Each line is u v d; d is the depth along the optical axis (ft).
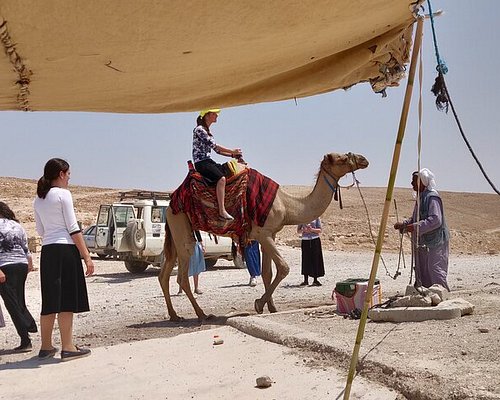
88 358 25.26
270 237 34.27
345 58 15.08
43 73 10.96
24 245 28.35
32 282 64.13
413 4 12.89
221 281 60.85
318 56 14.32
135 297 49.11
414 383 17.61
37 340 31.01
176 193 34.50
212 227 33.45
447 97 15.76
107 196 190.80
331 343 22.62
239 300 44.32
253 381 20.80
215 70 12.87
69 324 25.21
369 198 226.58
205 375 22.08
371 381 18.94
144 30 10.09
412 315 27.17
